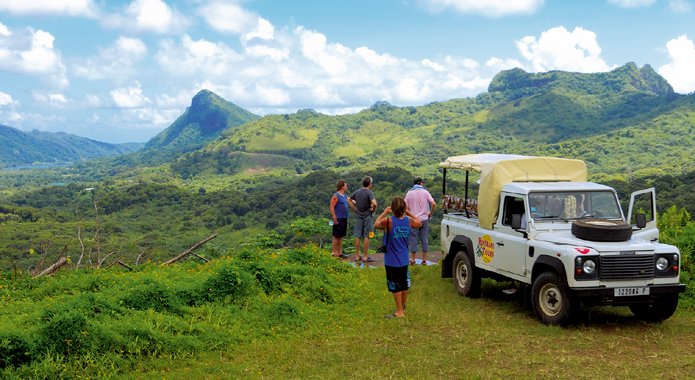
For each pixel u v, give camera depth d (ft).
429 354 17.33
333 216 36.06
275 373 15.81
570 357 16.65
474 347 17.97
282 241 38.47
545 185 23.56
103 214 511.40
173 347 17.79
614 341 18.51
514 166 24.59
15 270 29.63
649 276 19.63
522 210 23.00
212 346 18.42
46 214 474.08
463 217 28.04
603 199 23.35
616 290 19.38
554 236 21.39
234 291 23.77
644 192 22.88
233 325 20.63
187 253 37.45
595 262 19.40
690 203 199.41
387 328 20.70
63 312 17.87
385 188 396.78
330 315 22.77
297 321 21.35
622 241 20.12
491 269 24.64
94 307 19.69
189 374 15.76
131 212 518.37
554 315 20.39
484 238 25.31
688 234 29.81
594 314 22.62
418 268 34.01
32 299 25.07
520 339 18.83
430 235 177.68
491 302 25.48
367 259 36.27
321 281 26.89
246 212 453.58
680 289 19.80
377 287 28.63
